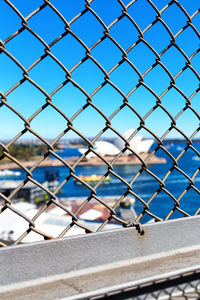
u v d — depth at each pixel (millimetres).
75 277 796
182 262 885
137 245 897
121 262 863
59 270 790
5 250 738
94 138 841
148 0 900
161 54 942
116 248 867
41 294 714
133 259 884
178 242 960
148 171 937
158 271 819
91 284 758
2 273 732
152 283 770
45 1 737
